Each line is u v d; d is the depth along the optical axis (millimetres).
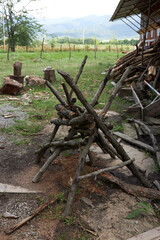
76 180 3463
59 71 3172
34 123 6750
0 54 26219
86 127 3719
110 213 3330
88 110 3486
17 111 7723
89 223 3146
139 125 6562
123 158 4008
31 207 3439
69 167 4324
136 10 11664
